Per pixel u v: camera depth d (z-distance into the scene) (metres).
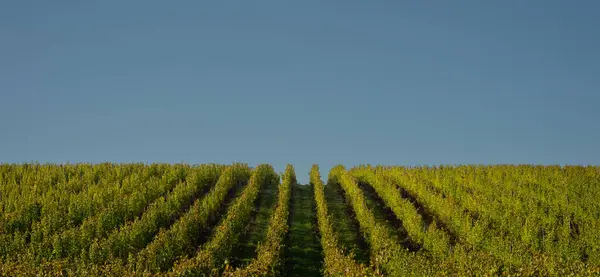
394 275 28.12
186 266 26.27
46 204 39.00
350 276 25.19
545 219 35.31
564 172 46.41
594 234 31.08
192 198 45.00
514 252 29.95
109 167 53.78
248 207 40.88
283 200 42.59
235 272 25.73
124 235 32.69
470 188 44.97
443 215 38.03
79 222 37.50
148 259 29.11
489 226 36.62
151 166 54.00
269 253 28.31
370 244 34.31
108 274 25.84
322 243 33.91
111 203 38.28
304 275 30.09
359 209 39.94
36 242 32.59
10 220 35.91
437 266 26.95
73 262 30.02
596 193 38.72
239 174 54.28
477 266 26.36
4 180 46.69
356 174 59.31
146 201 41.97
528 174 45.09
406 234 37.69
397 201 40.97
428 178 49.06
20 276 25.59
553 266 26.03
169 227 37.34
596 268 25.19
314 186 54.09
